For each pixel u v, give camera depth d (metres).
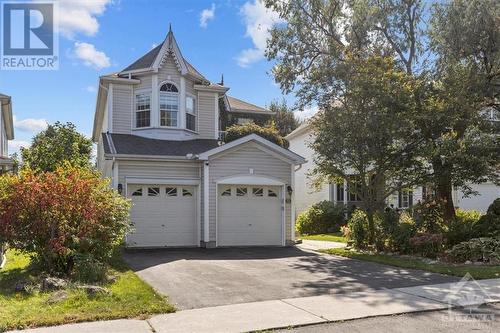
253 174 18.53
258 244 18.61
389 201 23.95
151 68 20.11
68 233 10.57
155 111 20.28
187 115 21.11
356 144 15.41
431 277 10.77
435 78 16.86
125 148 18.17
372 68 15.14
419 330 6.53
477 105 16.39
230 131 25.22
